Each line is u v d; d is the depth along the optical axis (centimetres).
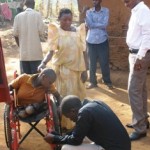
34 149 418
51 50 413
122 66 729
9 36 1072
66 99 308
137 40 403
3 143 436
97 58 629
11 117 360
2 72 266
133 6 400
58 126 366
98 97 599
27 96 381
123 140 301
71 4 1422
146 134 444
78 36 419
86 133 301
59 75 424
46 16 1440
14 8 1404
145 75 413
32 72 567
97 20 601
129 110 539
